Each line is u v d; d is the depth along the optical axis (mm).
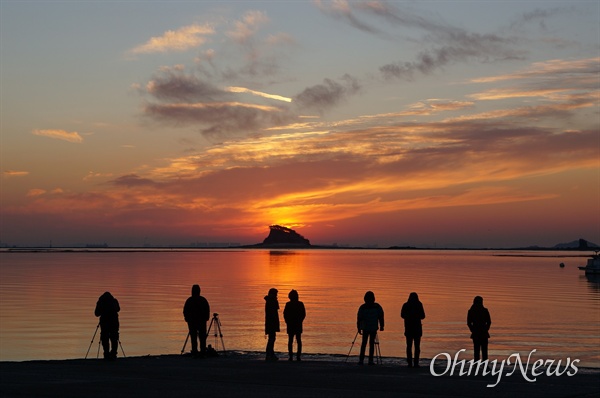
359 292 92500
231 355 28781
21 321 57750
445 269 180375
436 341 45562
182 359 27062
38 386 19281
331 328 53062
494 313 64812
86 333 50312
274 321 26750
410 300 24609
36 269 166250
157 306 71500
